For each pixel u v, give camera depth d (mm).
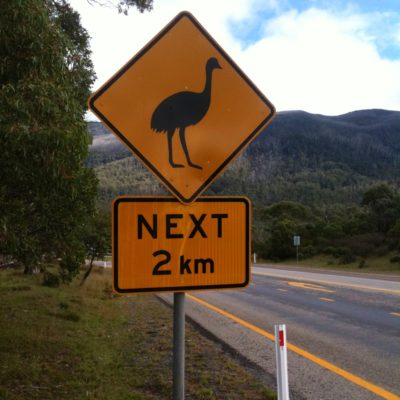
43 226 5516
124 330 8133
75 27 9641
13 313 8539
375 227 39000
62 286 13977
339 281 18516
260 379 5480
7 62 3738
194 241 2482
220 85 2531
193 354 6590
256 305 11797
